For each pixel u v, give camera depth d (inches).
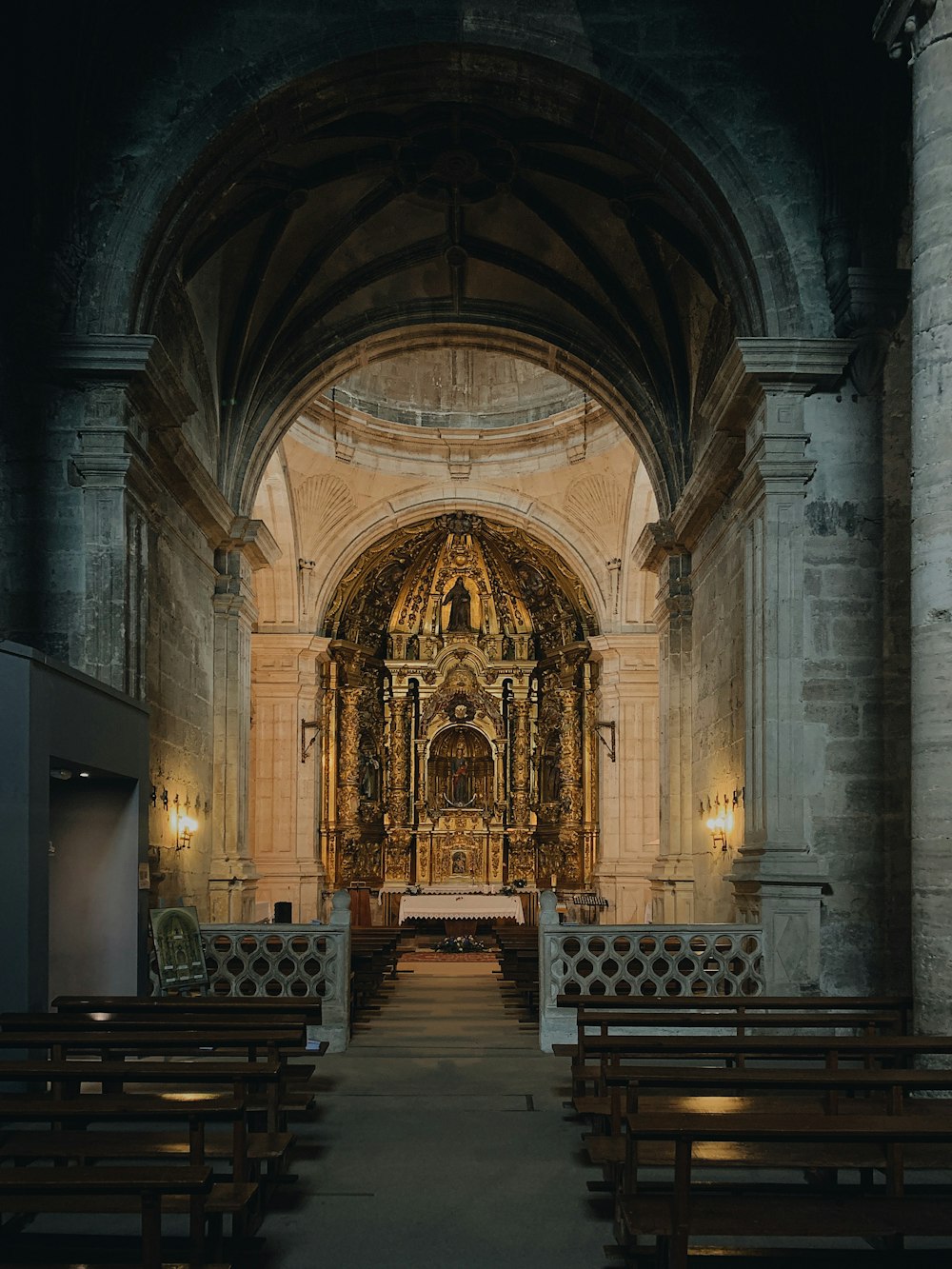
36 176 533.0
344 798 1304.1
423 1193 311.6
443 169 717.3
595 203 728.3
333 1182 321.1
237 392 801.6
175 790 692.1
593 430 1136.2
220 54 563.2
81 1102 244.4
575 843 1305.4
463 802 1393.9
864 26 541.3
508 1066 486.0
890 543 545.6
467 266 812.6
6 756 351.6
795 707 536.4
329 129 660.1
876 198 544.7
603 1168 326.6
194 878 747.4
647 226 711.7
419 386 1206.3
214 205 610.5
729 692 667.4
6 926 348.2
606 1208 299.0
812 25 546.9
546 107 596.1
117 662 534.0
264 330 792.9
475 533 1326.3
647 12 569.6
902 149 542.9
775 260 557.9
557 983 526.3
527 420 1193.4
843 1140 219.9
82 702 403.2
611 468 1153.4
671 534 824.3
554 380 1181.7
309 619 1203.2
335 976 532.4
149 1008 372.2
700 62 566.9
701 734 770.2
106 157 556.1
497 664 1385.3
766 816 531.5
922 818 373.1
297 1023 323.0
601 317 802.2
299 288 777.6
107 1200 245.3
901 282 538.0
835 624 542.6
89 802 467.2
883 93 541.6
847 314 540.7
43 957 360.5
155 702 638.5
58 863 464.4
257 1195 284.4
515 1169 333.1
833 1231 223.3
